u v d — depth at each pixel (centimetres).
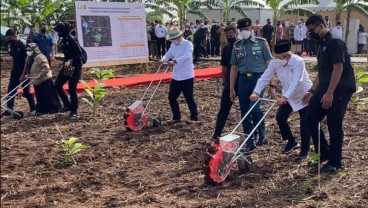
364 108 974
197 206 497
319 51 579
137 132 830
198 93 1241
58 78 998
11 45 1010
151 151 714
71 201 527
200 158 675
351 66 575
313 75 1516
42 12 2277
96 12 1535
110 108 1053
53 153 709
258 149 704
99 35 1544
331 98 560
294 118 900
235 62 701
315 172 591
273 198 515
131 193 546
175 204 506
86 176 609
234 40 719
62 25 940
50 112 1009
